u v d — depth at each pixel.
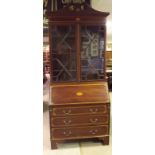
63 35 2.09
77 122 2.10
